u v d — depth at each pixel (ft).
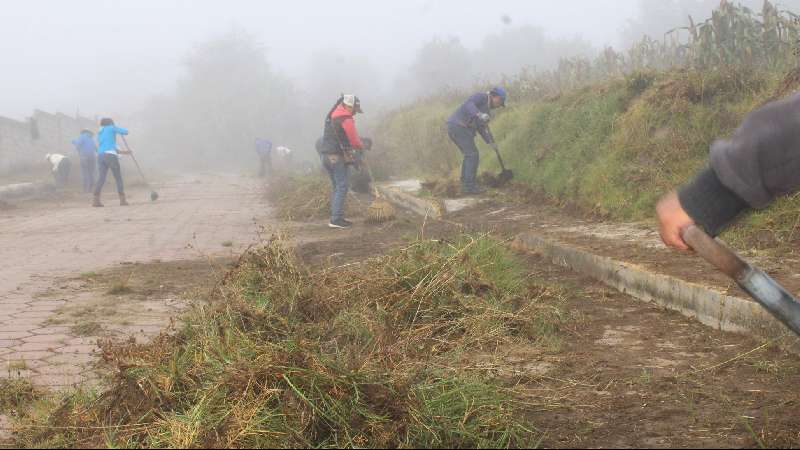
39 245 31.24
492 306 15.20
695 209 5.83
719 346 13.73
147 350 11.06
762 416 10.08
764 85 30.89
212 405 9.30
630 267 18.61
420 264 16.37
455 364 11.41
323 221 39.14
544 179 37.14
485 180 42.68
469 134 41.11
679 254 20.03
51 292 20.84
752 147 5.49
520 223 30.86
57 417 9.90
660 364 12.72
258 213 44.62
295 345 10.92
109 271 24.17
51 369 13.44
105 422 9.52
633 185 29.48
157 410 9.46
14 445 9.55
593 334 14.88
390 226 34.42
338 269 17.31
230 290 14.33
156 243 31.30
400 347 11.66
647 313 16.60
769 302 5.89
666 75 36.04
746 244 20.04
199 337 11.55
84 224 39.68
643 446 9.26
